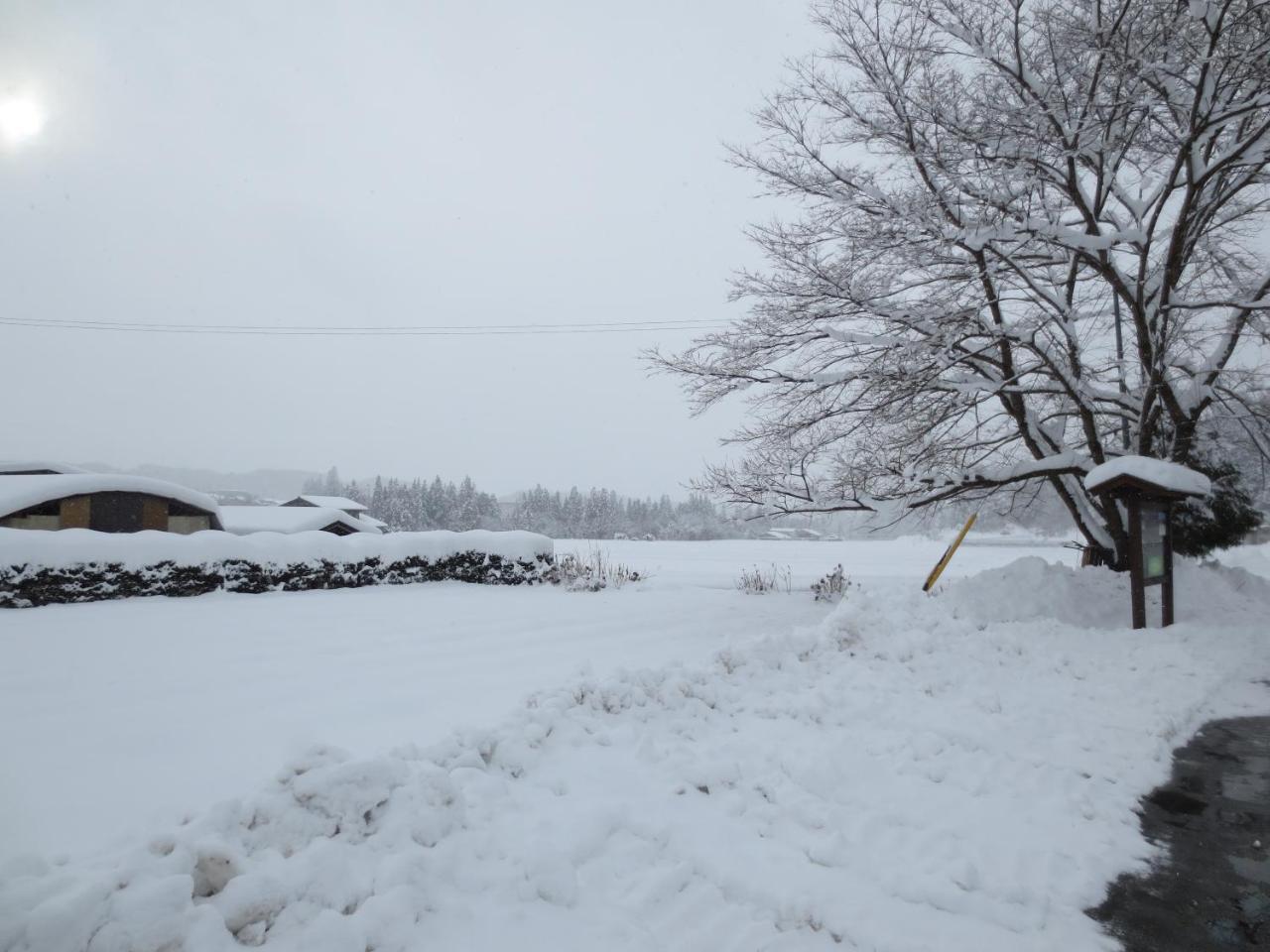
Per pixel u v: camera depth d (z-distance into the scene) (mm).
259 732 5012
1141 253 10281
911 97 10148
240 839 2879
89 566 11234
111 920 2328
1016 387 10633
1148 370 10430
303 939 2475
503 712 5555
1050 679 6793
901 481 11281
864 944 2789
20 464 23766
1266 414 10789
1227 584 10352
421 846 3105
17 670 6648
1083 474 11086
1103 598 10102
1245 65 8719
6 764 4254
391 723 5258
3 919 2281
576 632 9477
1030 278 10188
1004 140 9898
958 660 7105
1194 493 8750
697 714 5332
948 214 10227
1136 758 4832
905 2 9992
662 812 3775
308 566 13633
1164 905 3156
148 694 5945
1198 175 9766
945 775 4434
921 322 10281
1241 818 4051
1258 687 6848
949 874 3246
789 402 11508
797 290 10945
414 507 101188
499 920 2785
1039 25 9930
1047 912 3055
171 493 19797
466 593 14000
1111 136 9703
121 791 3914
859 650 7199
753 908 3021
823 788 4164
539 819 3521
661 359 11711
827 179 10922
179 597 12008
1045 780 4402
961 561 33969
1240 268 11562
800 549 48469
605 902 2984
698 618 10891
